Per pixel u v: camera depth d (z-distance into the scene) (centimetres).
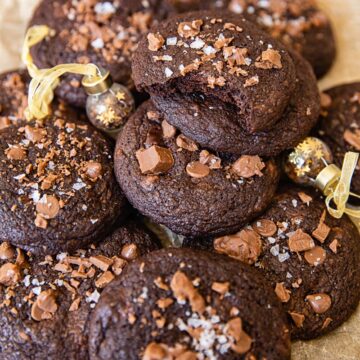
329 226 30
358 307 30
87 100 32
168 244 32
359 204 33
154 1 36
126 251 29
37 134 30
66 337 27
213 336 25
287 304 28
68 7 36
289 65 29
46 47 35
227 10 37
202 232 29
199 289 25
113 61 34
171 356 24
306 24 37
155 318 25
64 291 28
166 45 29
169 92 29
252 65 28
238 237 29
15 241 28
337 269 29
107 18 35
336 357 29
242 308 25
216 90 28
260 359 25
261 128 28
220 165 29
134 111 32
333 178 30
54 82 33
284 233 29
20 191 28
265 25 36
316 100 31
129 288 26
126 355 25
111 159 31
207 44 28
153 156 28
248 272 27
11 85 35
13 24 41
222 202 28
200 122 28
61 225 28
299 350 29
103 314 25
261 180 29
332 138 33
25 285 28
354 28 41
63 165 30
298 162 30
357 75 39
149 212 29
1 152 30
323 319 29
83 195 29
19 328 27
